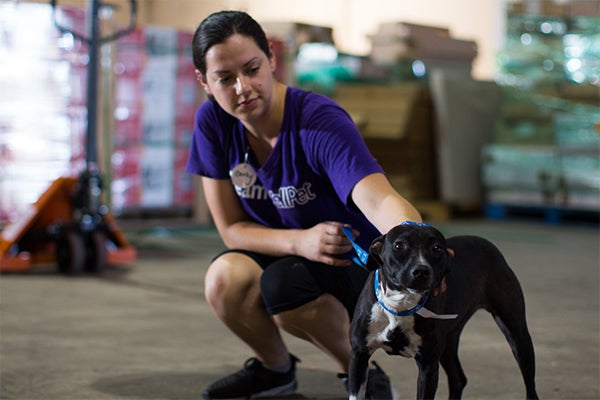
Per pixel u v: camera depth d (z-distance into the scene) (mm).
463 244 3039
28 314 5746
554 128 12773
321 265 3465
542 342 5031
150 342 4945
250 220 3686
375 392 3545
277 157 3377
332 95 13398
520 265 8375
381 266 2621
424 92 13250
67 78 9188
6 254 7668
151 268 7934
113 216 9992
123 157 10125
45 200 7711
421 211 13062
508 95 13609
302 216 3480
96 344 4879
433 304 2684
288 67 11289
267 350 3740
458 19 17062
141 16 12680
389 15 17406
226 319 3658
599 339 5133
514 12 13500
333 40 13062
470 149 13484
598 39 13062
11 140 9023
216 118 3490
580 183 12281
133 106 10117
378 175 3160
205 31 3164
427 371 2736
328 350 3605
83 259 7512
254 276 3584
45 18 9047
